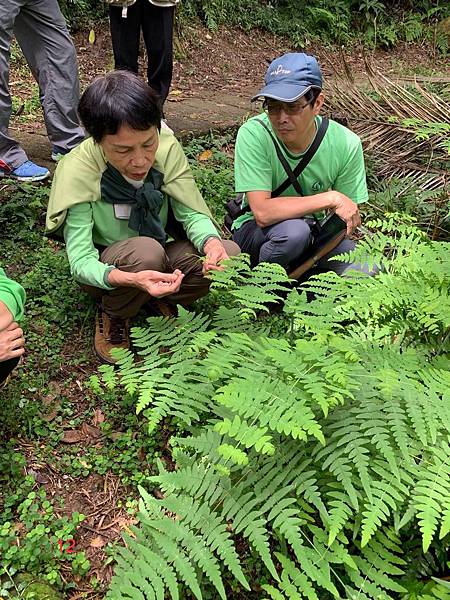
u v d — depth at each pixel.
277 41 10.13
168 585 1.61
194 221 2.79
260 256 3.15
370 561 1.77
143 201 2.64
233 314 2.45
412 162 4.76
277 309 3.20
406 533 1.93
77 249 2.61
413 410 1.83
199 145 5.11
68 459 2.31
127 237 2.78
